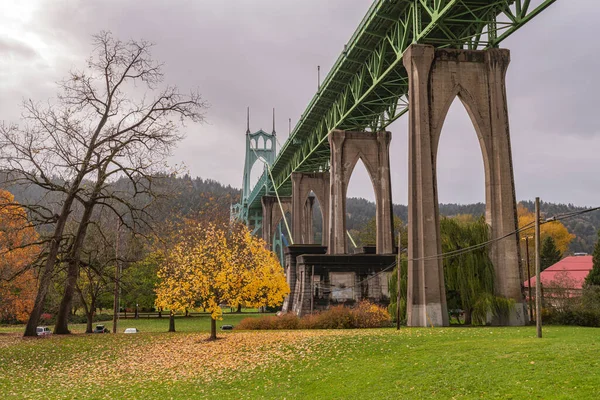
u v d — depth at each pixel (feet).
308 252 180.86
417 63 116.78
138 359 75.05
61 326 107.96
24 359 74.08
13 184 96.94
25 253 132.46
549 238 239.71
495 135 115.85
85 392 55.72
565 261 211.82
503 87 117.80
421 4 122.42
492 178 115.14
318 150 234.79
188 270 92.84
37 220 99.60
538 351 52.13
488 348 57.98
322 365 62.95
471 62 118.52
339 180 187.21
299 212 271.69
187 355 77.20
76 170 98.99
